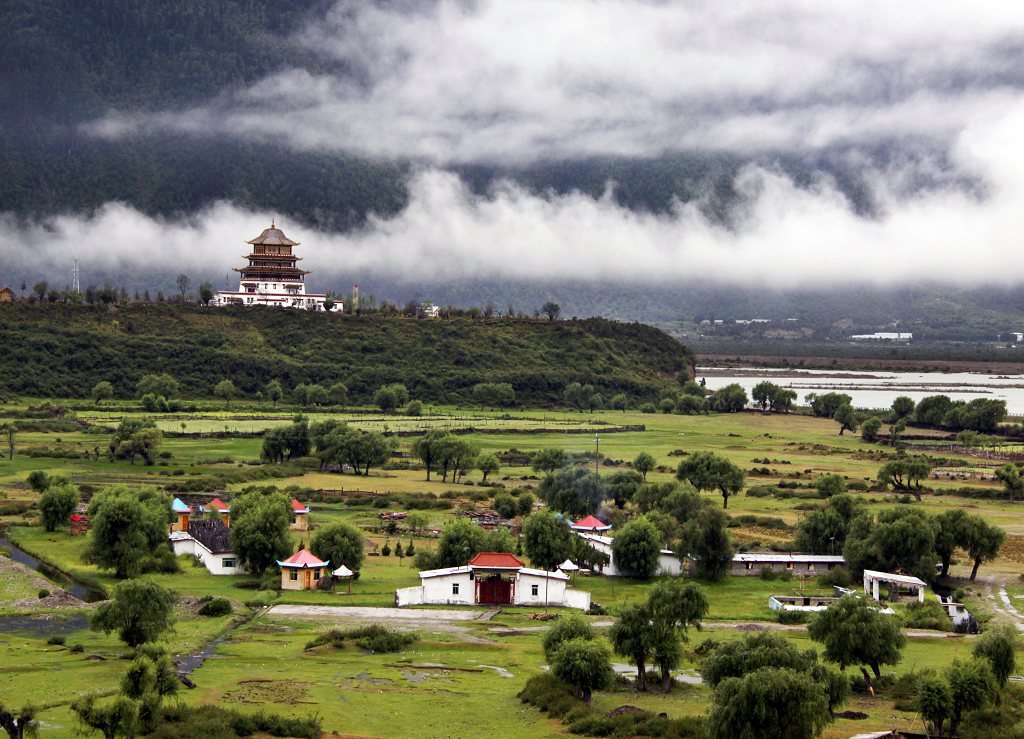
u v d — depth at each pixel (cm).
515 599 19975
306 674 15175
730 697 12238
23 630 17088
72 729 12225
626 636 14950
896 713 13938
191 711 12925
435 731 13000
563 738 12825
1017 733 12950
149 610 16075
